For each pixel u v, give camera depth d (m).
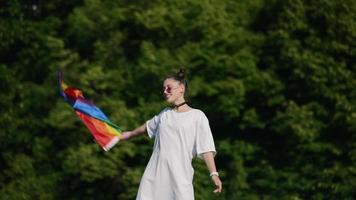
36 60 55.22
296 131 50.72
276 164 53.19
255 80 52.84
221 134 53.81
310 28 52.78
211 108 52.66
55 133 53.50
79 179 52.00
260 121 52.88
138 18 52.41
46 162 53.44
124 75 53.09
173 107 15.92
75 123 51.59
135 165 51.91
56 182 52.56
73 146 51.75
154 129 15.97
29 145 53.88
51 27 55.47
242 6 57.06
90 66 53.16
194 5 53.56
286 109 51.62
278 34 52.75
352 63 52.91
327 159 52.09
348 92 51.91
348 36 52.28
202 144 15.43
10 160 53.31
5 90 54.06
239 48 54.09
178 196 15.24
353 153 50.66
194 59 52.31
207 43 52.75
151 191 15.41
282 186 51.91
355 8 52.53
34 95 54.34
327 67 51.78
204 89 51.69
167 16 52.78
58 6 57.44
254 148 52.78
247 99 53.72
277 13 55.09
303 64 51.91
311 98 52.72
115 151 50.03
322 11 52.41
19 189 52.31
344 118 51.16
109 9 54.50
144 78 52.19
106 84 52.09
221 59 52.34
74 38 55.66
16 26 54.41
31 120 53.91
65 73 52.56
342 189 49.94
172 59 51.94
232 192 51.53
